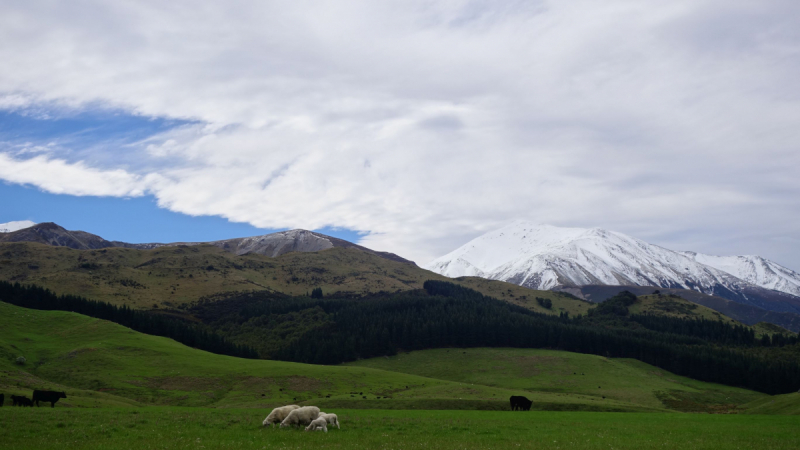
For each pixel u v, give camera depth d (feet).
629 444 124.26
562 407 345.31
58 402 242.78
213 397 362.74
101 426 127.44
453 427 147.95
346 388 403.13
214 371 422.41
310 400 334.65
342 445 109.29
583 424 174.70
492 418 189.88
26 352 431.43
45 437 111.34
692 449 119.14
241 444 107.65
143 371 406.62
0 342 433.89
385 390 403.34
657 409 386.32
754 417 230.07
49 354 437.58
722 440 136.46
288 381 408.05
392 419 169.89
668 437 140.77
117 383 371.15
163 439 112.06
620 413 254.68
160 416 157.69
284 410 142.20
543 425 165.27
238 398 358.02
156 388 371.56
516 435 135.64
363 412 217.77
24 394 252.42
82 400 264.93
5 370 359.25
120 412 173.58
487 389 412.98
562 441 126.72
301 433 124.98
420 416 193.57
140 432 121.29
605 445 122.01
